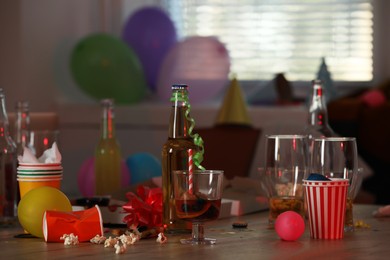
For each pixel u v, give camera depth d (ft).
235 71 16.76
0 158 4.97
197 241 4.15
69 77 15.99
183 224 4.49
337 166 4.63
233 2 16.71
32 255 3.80
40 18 14.98
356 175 4.66
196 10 16.83
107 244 4.02
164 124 15.15
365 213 5.57
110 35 15.03
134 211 4.44
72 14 16.03
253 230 4.66
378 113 12.41
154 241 4.21
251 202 5.61
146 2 16.99
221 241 4.21
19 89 14.49
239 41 16.72
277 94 15.14
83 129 15.39
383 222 5.07
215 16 16.79
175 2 16.84
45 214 4.20
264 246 4.03
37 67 14.92
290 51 16.52
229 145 9.45
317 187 4.28
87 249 3.96
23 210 4.33
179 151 4.48
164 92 15.16
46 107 15.19
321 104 5.68
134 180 6.96
